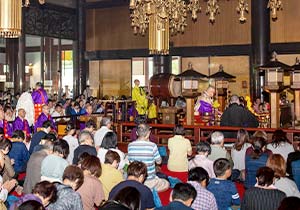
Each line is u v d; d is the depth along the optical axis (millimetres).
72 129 9711
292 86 12594
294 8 19797
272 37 20094
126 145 13562
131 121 14945
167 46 17547
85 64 23609
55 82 23000
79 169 5406
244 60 20609
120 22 23031
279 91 12633
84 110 16406
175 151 9914
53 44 22875
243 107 12391
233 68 20828
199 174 5547
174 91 14742
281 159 6102
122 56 22922
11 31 11352
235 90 20734
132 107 16281
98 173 5938
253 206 5207
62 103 18719
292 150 8352
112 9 23188
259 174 5309
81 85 23359
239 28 20672
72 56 23406
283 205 3830
